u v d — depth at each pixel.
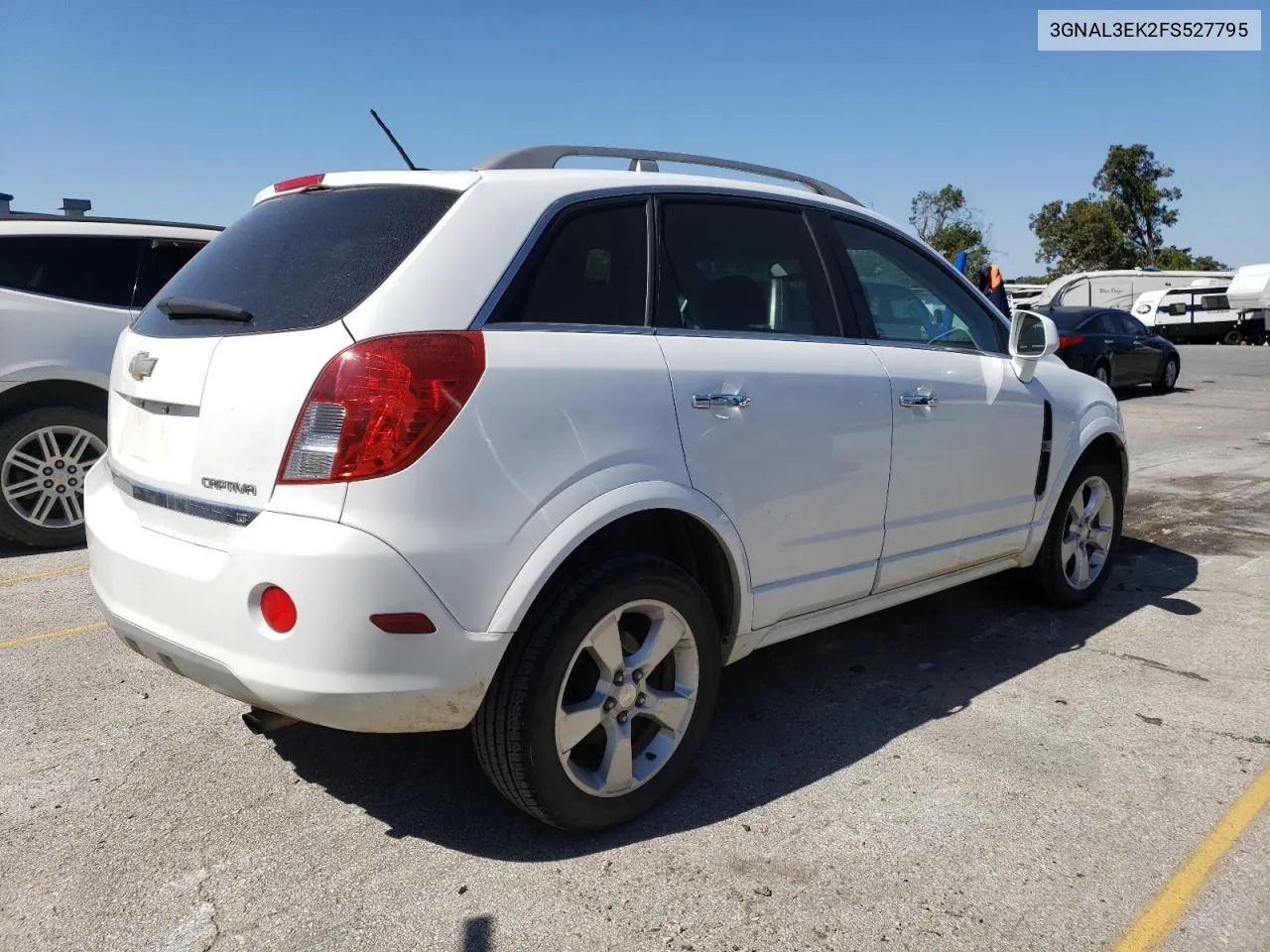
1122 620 4.76
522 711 2.58
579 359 2.71
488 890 2.60
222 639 2.51
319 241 2.79
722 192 3.33
